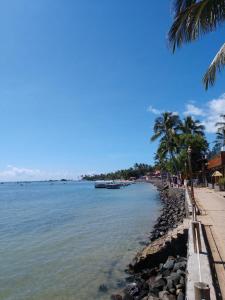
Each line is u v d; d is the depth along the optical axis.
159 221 26.67
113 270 14.52
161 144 66.75
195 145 55.19
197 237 9.55
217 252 10.40
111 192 90.00
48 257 16.86
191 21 11.98
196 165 55.59
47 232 24.22
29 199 68.00
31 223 29.22
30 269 14.84
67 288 12.52
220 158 40.34
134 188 111.38
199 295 4.74
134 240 20.47
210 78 13.32
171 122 65.81
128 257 16.50
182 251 14.18
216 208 21.23
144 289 11.41
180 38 12.41
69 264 15.57
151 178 161.12
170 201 44.28
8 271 14.60
